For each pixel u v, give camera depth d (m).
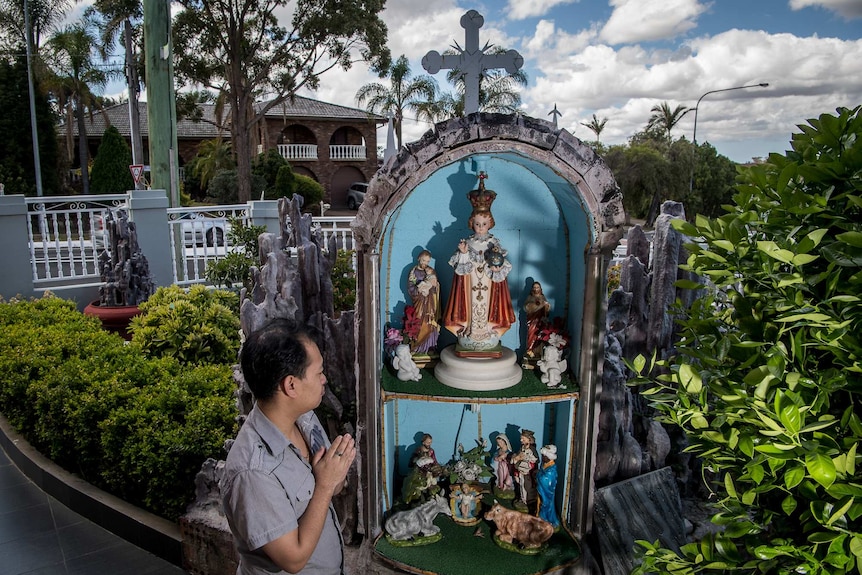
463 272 3.28
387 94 26.47
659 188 33.88
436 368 3.38
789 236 1.85
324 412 3.90
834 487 1.56
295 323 2.27
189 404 4.51
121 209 9.33
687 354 2.33
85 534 4.38
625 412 3.99
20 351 5.80
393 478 3.64
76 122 30.69
